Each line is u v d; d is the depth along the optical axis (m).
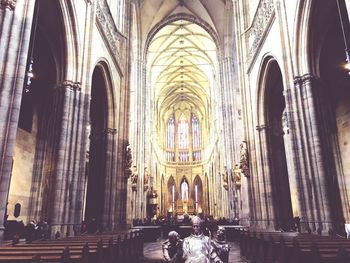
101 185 19.77
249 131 21.62
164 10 37.59
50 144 13.41
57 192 12.59
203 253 5.02
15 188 17.75
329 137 13.09
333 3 13.32
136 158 32.56
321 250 6.00
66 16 13.91
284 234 12.48
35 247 6.43
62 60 14.19
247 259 11.61
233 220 27.80
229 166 32.25
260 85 20.16
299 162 13.47
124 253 8.91
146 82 41.25
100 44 17.91
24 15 9.41
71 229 12.77
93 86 20.34
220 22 36.44
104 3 19.11
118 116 22.17
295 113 13.85
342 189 18.36
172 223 29.25
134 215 29.67
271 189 19.17
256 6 21.89
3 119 8.52
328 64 17.78
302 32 13.96
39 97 20.38
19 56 9.08
